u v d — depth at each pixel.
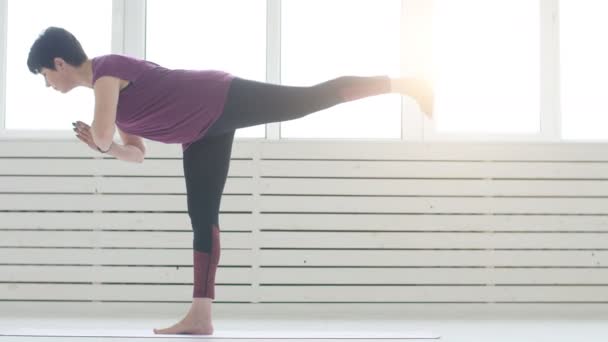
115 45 4.38
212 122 2.63
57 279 4.20
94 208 4.23
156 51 4.44
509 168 4.28
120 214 4.23
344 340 2.69
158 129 2.67
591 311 4.23
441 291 4.23
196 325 2.74
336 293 4.21
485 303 4.24
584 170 4.28
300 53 4.45
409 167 4.27
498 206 4.27
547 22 4.43
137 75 2.59
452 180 4.27
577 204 4.27
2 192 4.23
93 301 4.20
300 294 4.21
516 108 4.45
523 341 3.13
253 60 4.45
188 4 4.45
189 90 2.60
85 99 4.43
